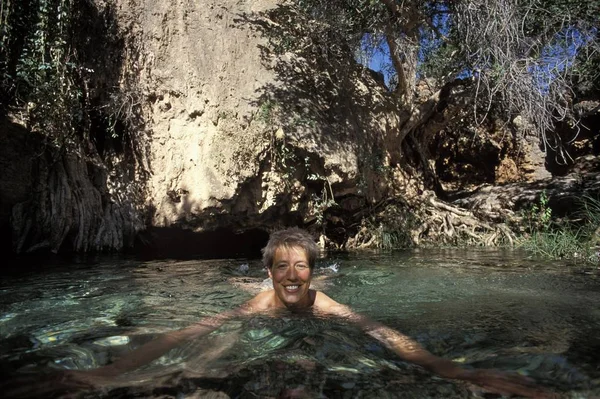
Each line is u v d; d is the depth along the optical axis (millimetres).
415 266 6219
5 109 7766
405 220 9938
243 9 9758
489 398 2025
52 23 7754
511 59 8664
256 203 8375
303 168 8820
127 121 8766
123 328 3023
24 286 4648
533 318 3266
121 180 8570
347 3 9695
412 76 11266
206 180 8188
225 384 2135
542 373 2270
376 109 10305
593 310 3504
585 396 2039
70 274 5488
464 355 2531
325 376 2223
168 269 6027
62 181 7926
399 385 2139
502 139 15922
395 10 9539
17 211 7562
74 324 3123
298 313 3303
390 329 2953
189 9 9359
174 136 8672
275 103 8797
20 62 7582
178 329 3004
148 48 8938
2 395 2010
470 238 10023
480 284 4719
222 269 6047
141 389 2078
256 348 2592
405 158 11891
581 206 10281
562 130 16266
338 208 9711
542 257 7152
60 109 7828
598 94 14312
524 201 11195
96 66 8648
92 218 8109
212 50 9234
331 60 9984
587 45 8977
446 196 12680
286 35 9531
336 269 5891
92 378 2199
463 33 9383
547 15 9086
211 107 8836
